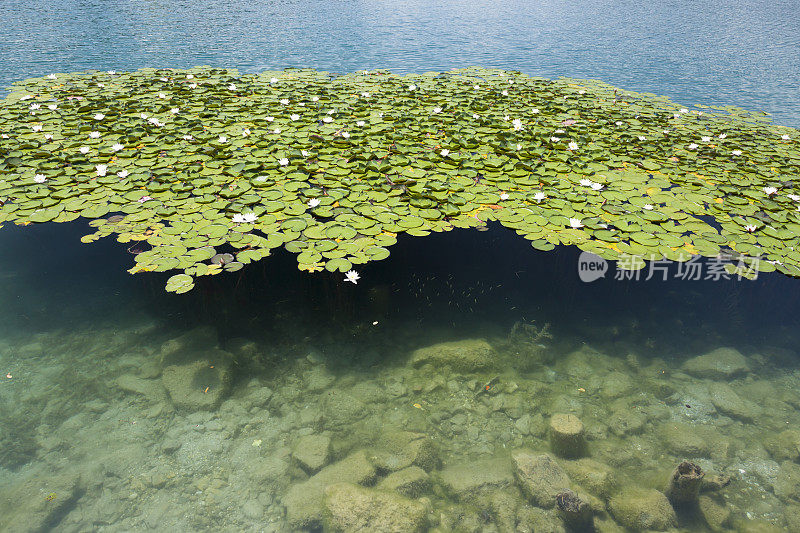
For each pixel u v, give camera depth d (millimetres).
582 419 5113
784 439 4797
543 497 4246
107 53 17172
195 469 4457
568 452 4691
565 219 6531
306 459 4508
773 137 9688
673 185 7434
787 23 25797
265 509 4156
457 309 6426
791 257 5852
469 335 6051
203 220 6297
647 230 6328
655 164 8016
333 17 25391
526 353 5848
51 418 4824
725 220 6574
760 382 5496
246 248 5918
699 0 35094
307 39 20469
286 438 4801
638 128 9695
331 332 6039
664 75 16219
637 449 4816
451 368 5621
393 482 4355
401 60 17891
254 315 6188
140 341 5727
